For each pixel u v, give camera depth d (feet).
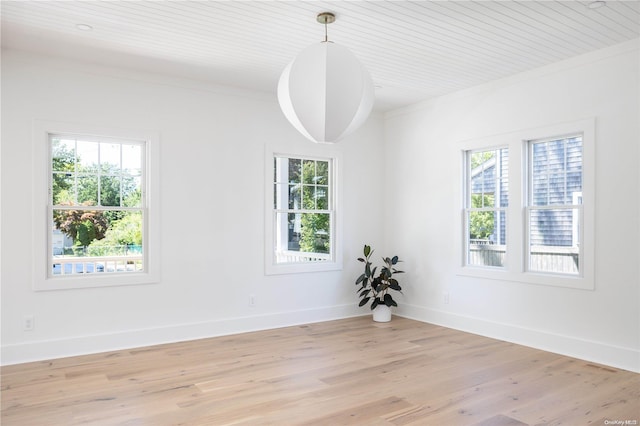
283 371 12.74
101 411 10.03
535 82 15.34
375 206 21.24
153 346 15.44
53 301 14.17
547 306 14.93
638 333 12.78
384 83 17.03
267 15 11.37
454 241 18.08
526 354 14.38
